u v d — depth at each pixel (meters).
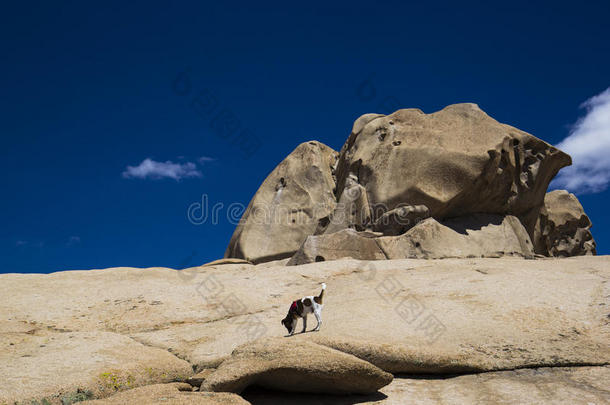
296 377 6.69
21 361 7.30
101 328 10.01
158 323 10.25
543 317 8.98
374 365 7.06
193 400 5.85
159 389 6.53
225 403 5.86
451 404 6.46
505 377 7.25
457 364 7.50
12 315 10.38
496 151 18.42
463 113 20.30
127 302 11.41
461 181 18.41
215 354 8.38
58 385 6.54
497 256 18.11
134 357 7.90
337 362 6.58
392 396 6.91
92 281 13.26
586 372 7.17
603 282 10.74
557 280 11.16
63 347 8.06
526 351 7.77
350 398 6.96
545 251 25.97
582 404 6.07
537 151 20.42
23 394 6.21
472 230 18.86
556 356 7.57
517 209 20.42
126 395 6.21
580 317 8.89
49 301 11.40
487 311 9.41
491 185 19.03
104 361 7.51
